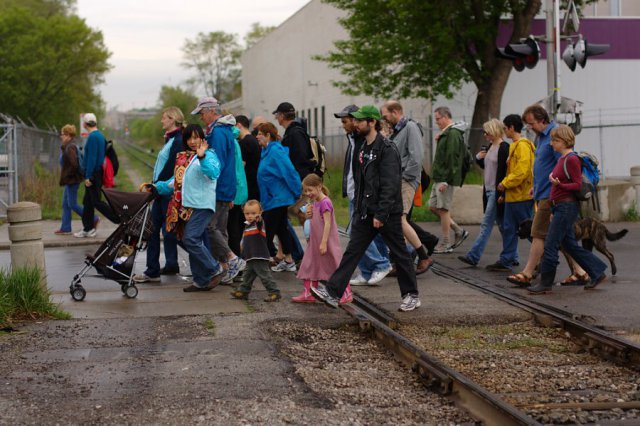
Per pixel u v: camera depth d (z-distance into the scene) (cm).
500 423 529
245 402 585
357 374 664
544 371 674
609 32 2988
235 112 9475
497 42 2909
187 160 1007
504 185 1123
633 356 688
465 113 3105
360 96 3912
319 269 927
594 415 554
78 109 6188
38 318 873
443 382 604
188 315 888
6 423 546
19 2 7325
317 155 1182
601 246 1066
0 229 1809
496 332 816
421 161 1053
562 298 959
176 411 566
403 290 879
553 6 1574
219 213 1072
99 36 5838
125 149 10625
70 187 1655
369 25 2764
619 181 1920
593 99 2992
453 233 1658
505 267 1162
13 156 2142
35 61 5584
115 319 871
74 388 624
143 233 983
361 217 851
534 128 1002
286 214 1159
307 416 554
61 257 1402
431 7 2612
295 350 739
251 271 962
